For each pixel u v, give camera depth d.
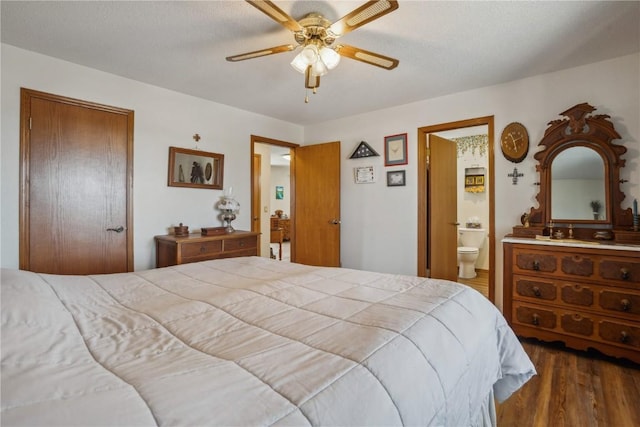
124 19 2.03
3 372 0.67
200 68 2.75
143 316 1.14
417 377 0.89
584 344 2.34
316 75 2.09
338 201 4.29
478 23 2.05
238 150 3.88
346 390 0.74
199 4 1.88
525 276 2.59
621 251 2.20
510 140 3.02
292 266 2.05
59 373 0.71
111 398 0.62
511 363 1.51
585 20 2.02
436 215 3.81
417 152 3.67
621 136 2.53
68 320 1.02
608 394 1.90
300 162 4.66
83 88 2.70
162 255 3.05
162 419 0.58
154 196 3.14
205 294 1.43
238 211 3.83
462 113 3.33
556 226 2.76
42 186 2.50
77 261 2.66
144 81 3.03
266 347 0.91
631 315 2.17
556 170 2.77
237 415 0.61
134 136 3.00
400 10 1.91
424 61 2.60
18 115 2.39
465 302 1.42
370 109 3.94
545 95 2.87
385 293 1.45
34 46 2.37
